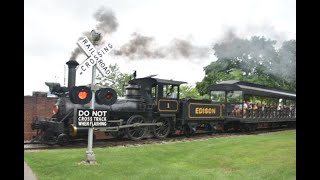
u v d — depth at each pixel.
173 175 8.45
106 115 10.25
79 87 10.18
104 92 11.48
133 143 14.95
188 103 18.97
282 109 26.34
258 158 10.69
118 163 9.72
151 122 17.45
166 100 17.88
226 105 22.23
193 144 13.91
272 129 25.73
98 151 11.52
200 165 10.18
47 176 8.34
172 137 18.55
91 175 8.42
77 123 9.83
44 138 14.38
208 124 20.75
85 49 9.93
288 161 9.88
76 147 13.67
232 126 23.03
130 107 16.53
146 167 9.48
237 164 10.08
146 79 17.73
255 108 22.78
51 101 16.38
